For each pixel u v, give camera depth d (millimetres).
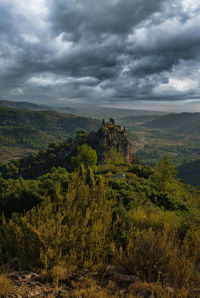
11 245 3584
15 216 5121
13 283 2680
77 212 4125
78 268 3240
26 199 6684
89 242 3561
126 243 4070
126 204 7590
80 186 4816
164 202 10320
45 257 3045
